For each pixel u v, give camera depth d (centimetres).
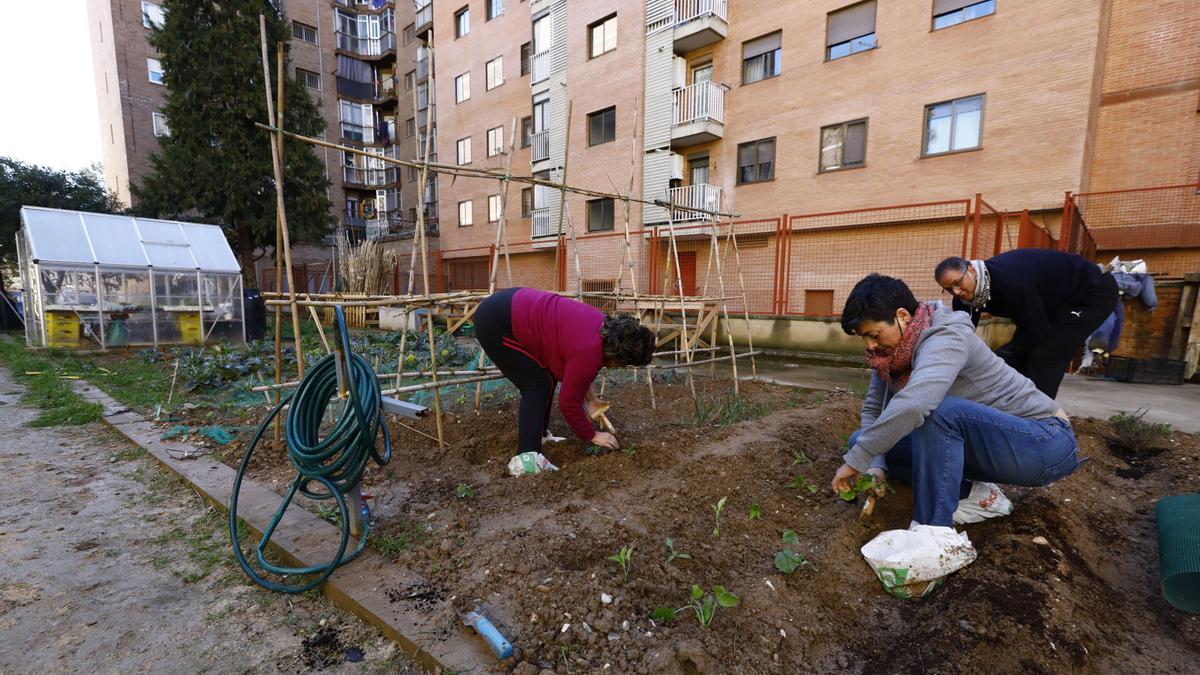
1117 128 998
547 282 1923
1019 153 1005
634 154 529
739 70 1405
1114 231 978
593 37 1653
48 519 271
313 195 1836
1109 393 564
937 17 1092
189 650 175
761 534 229
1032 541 201
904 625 175
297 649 175
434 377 360
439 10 2277
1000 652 150
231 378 619
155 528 261
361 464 212
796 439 349
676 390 554
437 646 165
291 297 333
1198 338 643
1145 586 200
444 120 2322
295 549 224
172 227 1076
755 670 153
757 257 1349
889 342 200
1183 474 296
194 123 1681
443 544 221
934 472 200
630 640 162
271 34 1755
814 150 1272
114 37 2414
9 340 1203
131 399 530
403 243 2408
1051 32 962
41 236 914
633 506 251
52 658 170
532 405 297
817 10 1253
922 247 1120
